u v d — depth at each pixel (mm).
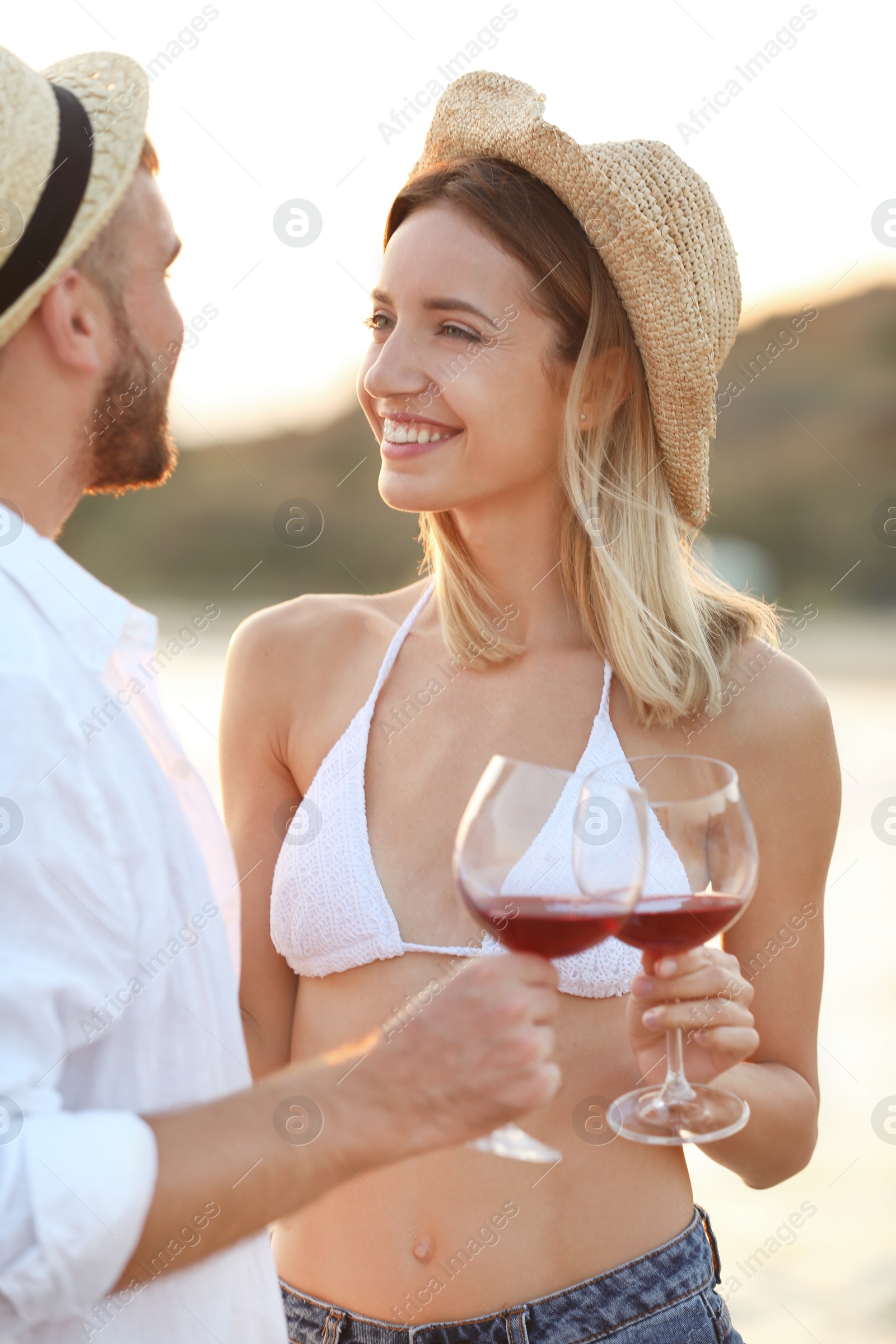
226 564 40031
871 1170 4949
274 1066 2365
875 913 8195
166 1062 1414
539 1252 2031
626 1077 2107
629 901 1611
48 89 1425
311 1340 2135
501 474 2357
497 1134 1624
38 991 1183
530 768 1709
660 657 2318
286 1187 1276
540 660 2434
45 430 1478
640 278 2342
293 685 2520
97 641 1390
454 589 2451
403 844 2275
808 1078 2311
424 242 2303
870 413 39219
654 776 2086
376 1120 1331
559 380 2381
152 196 1536
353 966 2203
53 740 1238
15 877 1188
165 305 1559
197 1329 1426
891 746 13875
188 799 1575
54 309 1425
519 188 2332
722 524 38188
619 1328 1998
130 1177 1180
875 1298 3973
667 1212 2098
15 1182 1141
